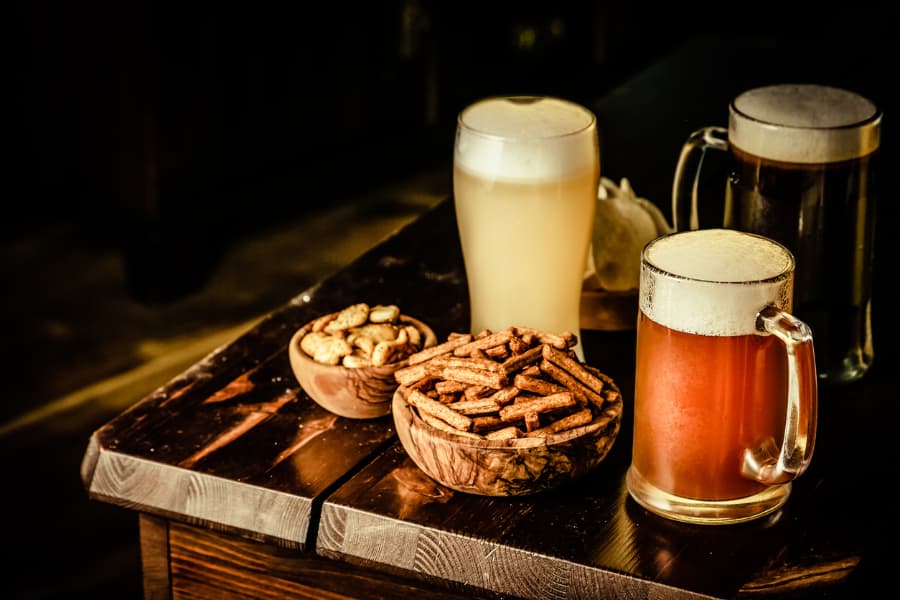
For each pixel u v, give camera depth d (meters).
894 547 1.04
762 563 0.90
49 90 3.44
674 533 0.93
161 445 1.07
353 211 3.91
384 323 1.13
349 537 0.97
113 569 2.21
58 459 2.57
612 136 1.79
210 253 3.53
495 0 4.36
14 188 3.79
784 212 1.09
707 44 2.19
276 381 1.18
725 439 0.91
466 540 0.93
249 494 1.01
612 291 1.25
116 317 3.25
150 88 3.17
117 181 3.33
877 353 1.20
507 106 1.16
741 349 0.88
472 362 0.98
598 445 0.95
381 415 1.10
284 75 3.59
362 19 3.82
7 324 3.20
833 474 1.01
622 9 4.50
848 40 2.21
